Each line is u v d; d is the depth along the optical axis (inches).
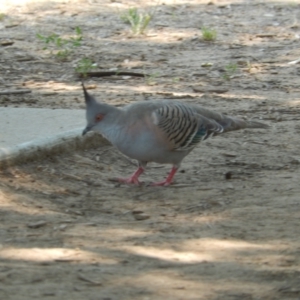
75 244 374.0
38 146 500.4
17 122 569.3
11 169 475.8
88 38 1029.8
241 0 1262.3
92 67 849.5
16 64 890.7
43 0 1202.6
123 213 430.3
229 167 527.5
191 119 467.2
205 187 479.8
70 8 1176.2
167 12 1177.4
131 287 323.6
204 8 1208.2
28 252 361.1
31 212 420.5
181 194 466.3
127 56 943.0
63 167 500.7
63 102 699.4
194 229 402.6
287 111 694.5
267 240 385.7
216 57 944.3
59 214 421.7
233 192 468.4
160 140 455.5
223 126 490.9
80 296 313.0
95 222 410.9
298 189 469.1
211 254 365.7
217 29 1091.9
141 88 781.9
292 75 855.1
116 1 1226.6
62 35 1042.1
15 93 735.1
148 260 354.9
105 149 545.3
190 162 538.6
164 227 405.4
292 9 1210.0
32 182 467.8
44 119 579.5
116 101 711.7
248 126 507.2
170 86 794.2
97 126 456.8
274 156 554.3
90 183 483.2
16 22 1099.9
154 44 1008.2
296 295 320.2
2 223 400.2
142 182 493.7
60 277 331.9
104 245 374.0
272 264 353.7
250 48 994.1
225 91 773.3
